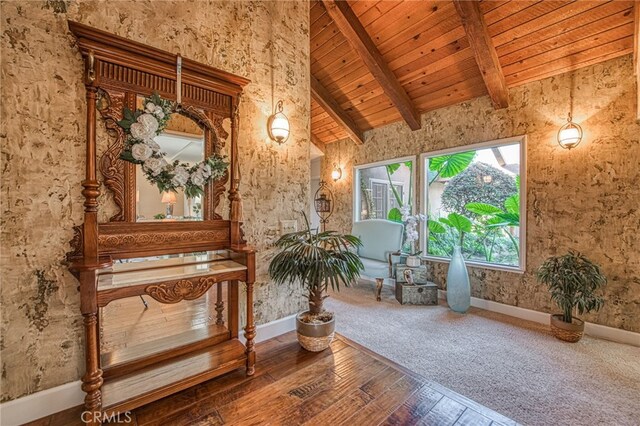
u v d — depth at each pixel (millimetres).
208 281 1790
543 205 3010
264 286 2477
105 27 1718
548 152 2977
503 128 3312
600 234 2666
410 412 1589
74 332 1646
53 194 1582
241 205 2266
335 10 3055
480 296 3486
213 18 2158
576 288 2422
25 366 1511
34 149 1530
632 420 1578
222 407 1613
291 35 2652
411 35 3184
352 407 1624
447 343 2506
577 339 2506
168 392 1618
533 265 3078
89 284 1401
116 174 1738
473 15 2557
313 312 2393
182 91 1947
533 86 3070
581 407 1682
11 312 1479
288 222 2615
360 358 2172
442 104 3865
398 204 4727
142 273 1759
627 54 2512
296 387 1800
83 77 1653
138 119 1745
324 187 5965
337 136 5555
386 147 4730
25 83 1503
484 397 1769
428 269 4082
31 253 1525
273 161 2516
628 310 2520
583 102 2752
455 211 3910
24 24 1494
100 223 1680
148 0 1868
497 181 3484
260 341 2434
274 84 2518
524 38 2768
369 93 4254
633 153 2496
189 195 2023
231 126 2188
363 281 4762
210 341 2100
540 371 2064
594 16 2408
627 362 2184
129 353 1867
